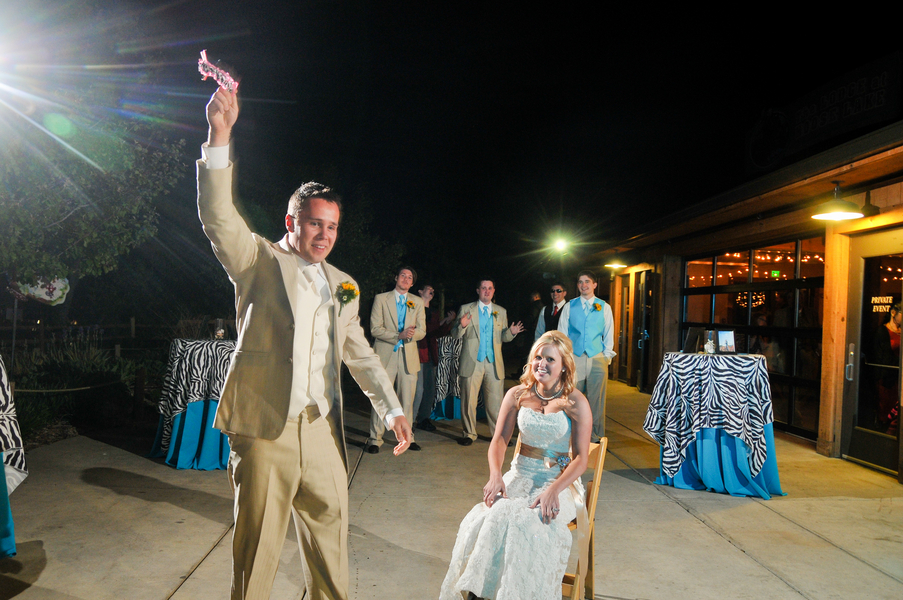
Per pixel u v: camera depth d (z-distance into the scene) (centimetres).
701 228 926
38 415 657
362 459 621
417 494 501
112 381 796
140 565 345
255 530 221
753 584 341
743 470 512
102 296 1570
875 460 596
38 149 541
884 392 593
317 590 236
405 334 632
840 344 645
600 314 689
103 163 599
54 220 593
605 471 588
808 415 737
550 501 285
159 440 587
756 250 853
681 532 422
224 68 194
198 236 1174
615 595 326
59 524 404
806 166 597
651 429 545
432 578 342
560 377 320
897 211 557
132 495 470
